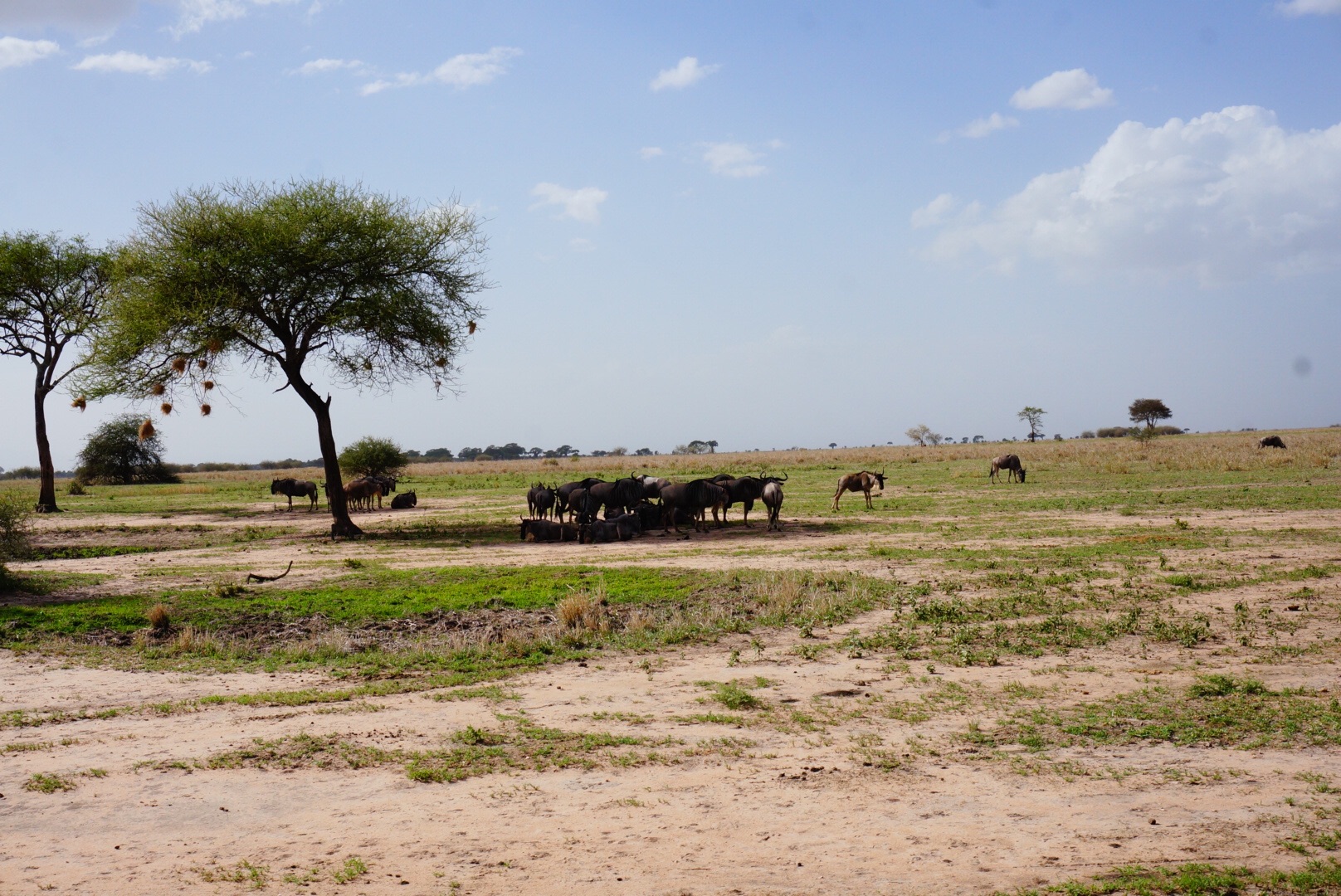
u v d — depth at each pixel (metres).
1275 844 5.88
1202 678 9.93
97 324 33.06
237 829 6.48
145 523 34.25
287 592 16.80
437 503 43.25
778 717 9.06
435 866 5.81
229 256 27.38
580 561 20.83
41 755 8.20
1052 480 45.47
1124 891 5.27
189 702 9.96
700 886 5.46
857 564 19.44
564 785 7.28
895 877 5.55
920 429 128.75
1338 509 27.38
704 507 27.27
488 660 11.90
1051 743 8.05
